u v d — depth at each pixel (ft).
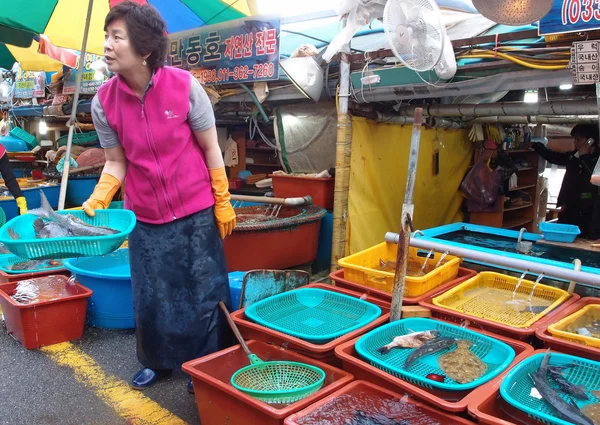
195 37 16.78
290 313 9.97
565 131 28.14
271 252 14.88
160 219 8.89
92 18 17.66
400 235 8.65
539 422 5.98
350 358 7.50
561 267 9.29
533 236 13.46
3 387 9.96
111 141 8.95
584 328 8.66
